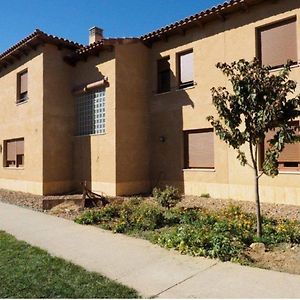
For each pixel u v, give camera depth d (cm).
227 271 550
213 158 1352
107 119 1492
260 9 1220
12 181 1838
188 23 1385
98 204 1218
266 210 1045
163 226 873
